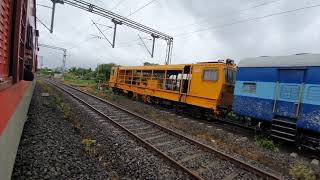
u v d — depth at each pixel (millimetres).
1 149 2225
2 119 2340
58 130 7285
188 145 7379
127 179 4723
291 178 5574
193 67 13641
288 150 8172
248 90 9641
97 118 10359
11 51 3797
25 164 4598
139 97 20094
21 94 4832
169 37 22922
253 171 5605
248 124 10484
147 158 5887
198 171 5477
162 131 8977
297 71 7945
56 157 5109
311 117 7336
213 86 12117
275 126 8508
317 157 7430
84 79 55156
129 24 19438
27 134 6453
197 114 13625
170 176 5027
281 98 8336
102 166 5133
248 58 9961
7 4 3172
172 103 15867
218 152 6539
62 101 13984
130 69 21562
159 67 16969
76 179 4301
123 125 9438
